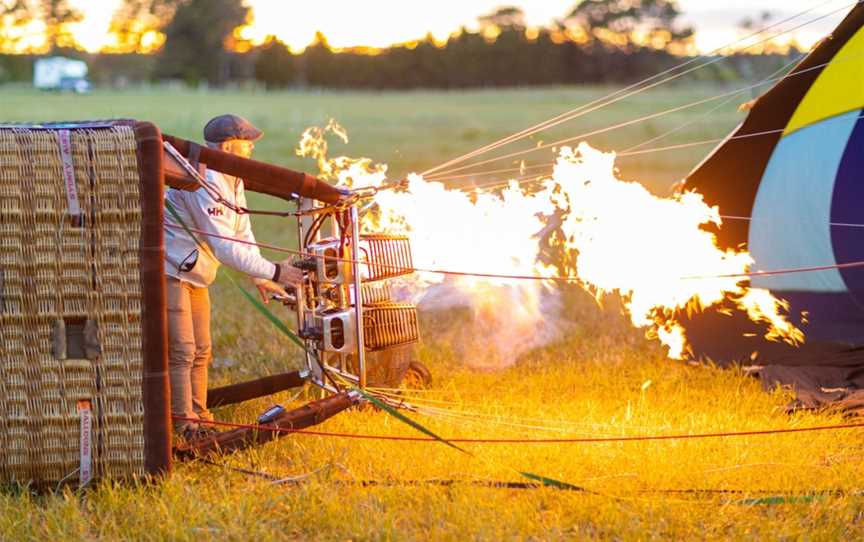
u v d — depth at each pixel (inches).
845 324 367.9
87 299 244.5
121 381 247.1
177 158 263.0
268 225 729.0
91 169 244.1
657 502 245.8
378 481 259.4
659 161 1229.1
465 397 339.6
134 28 6003.9
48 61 4148.6
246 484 257.9
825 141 362.9
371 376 319.6
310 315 298.8
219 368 378.3
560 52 5920.3
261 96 3873.0
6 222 239.9
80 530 229.5
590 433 295.0
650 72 5900.6
